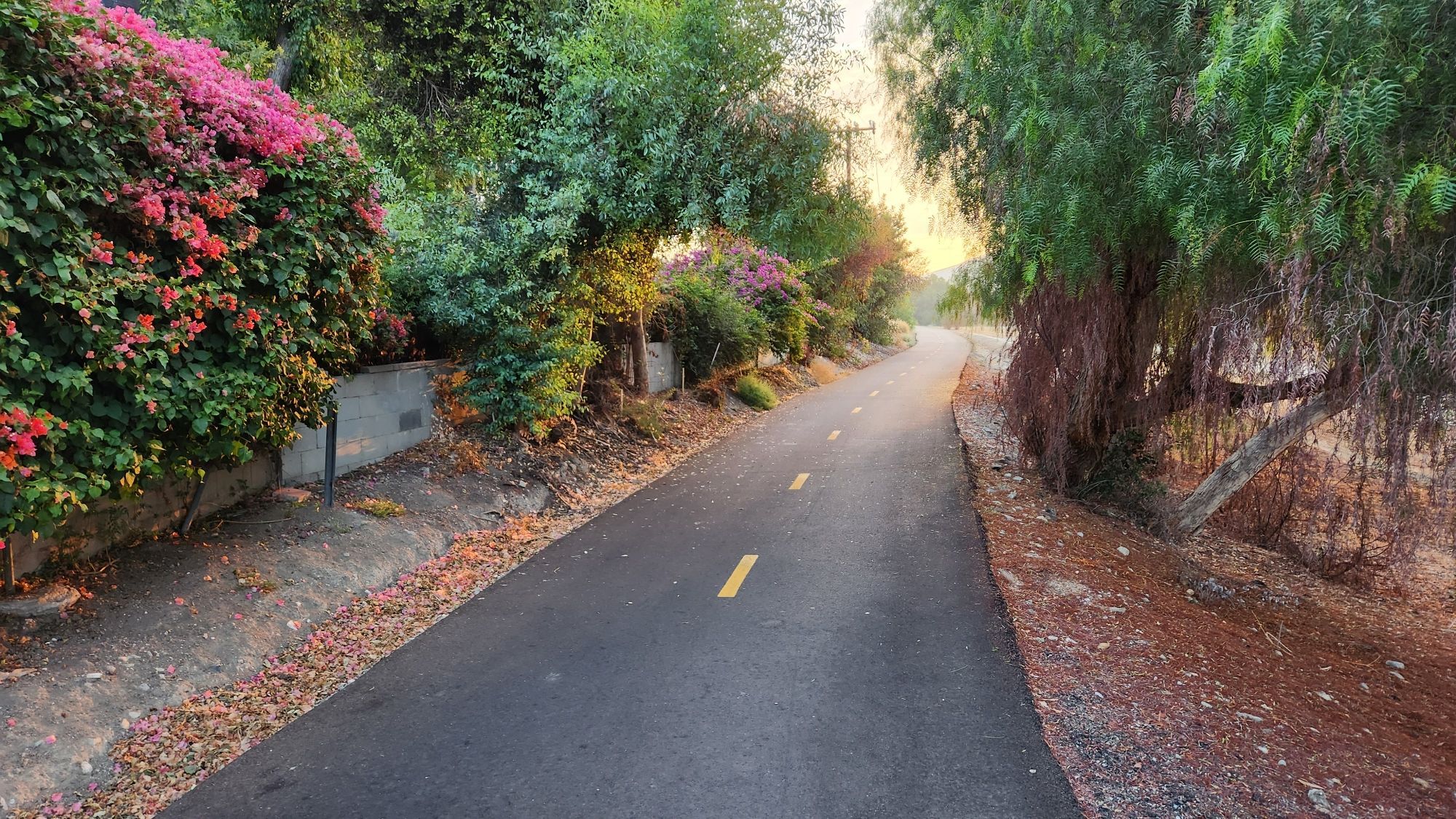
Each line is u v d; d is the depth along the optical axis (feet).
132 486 17.98
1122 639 19.45
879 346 155.12
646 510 33.91
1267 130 15.24
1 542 15.89
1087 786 12.79
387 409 32.60
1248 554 37.27
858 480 38.86
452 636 19.98
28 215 14.29
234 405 18.93
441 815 12.32
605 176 33.68
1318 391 23.76
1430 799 14.02
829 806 12.30
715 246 41.98
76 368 15.14
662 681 17.06
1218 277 23.98
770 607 21.58
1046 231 23.36
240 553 21.67
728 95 33.83
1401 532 21.80
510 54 36.60
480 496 31.86
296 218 20.85
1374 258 16.47
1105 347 33.14
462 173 36.68
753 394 72.23
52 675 15.01
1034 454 39.83
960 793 12.59
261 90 21.25
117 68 16.01
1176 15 18.83
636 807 12.41
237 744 14.76
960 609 20.94
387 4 37.19
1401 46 14.19
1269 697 18.02
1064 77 20.68
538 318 37.09
